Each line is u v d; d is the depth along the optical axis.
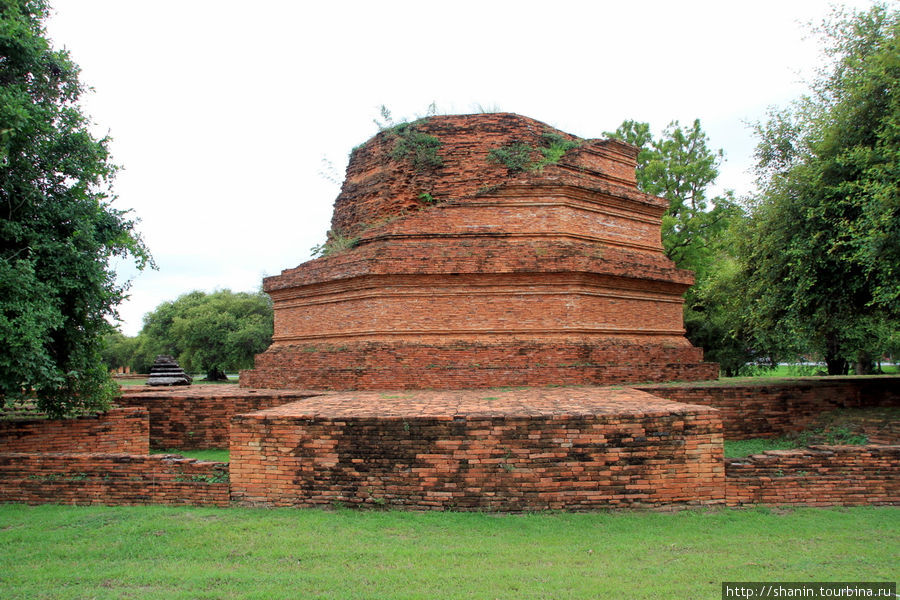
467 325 17.62
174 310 57.75
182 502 10.29
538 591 6.86
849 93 15.20
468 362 17.14
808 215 14.96
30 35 11.46
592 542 8.39
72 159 12.29
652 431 9.81
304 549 8.14
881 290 13.56
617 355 17.80
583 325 17.80
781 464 10.15
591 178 19.83
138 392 17.69
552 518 9.30
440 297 17.73
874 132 14.11
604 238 19.45
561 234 18.38
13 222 11.51
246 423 10.30
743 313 20.08
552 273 17.61
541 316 17.70
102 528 9.00
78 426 13.57
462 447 9.73
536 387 16.48
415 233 18.34
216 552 8.10
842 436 14.30
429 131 20.59
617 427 9.77
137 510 9.95
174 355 60.44
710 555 7.93
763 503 9.92
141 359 70.38
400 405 11.77
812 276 15.69
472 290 17.77
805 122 17.42
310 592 6.86
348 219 21.64
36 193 11.89
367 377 16.98
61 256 12.04
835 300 16.30
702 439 9.91
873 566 7.53
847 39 16.34
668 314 20.42
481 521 9.19
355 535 8.63
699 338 34.84
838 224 14.50
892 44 13.91
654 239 21.06
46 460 10.66
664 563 7.66
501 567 7.55
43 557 8.02
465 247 17.94
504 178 19.39
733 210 33.38
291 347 20.12
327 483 10.00
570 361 17.30
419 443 9.81
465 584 7.05
